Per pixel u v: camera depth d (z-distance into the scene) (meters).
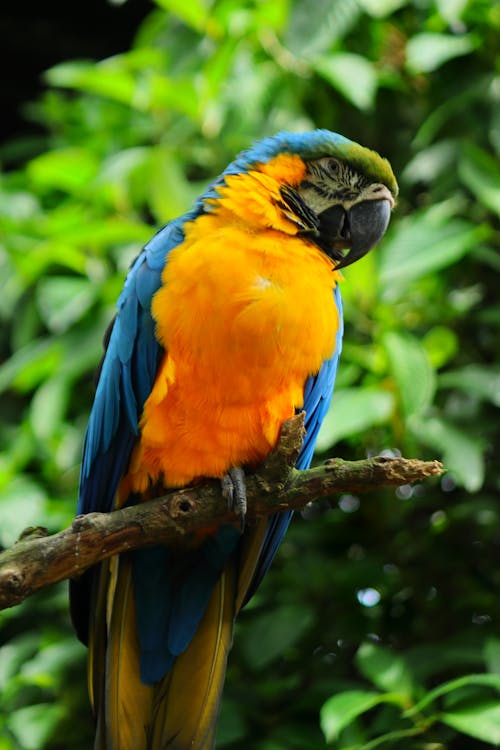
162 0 9.84
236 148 10.29
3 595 5.51
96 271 10.34
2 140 16.62
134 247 10.06
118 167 10.22
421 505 9.89
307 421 7.63
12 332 12.01
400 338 8.59
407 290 9.26
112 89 10.74
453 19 9.76
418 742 8.20
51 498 10.13
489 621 9.46
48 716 9.23
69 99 15.54
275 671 9.53
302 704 8.76
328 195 7.68
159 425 6.86
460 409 9.34
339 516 9.95
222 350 6.64
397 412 8.94
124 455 7.15
